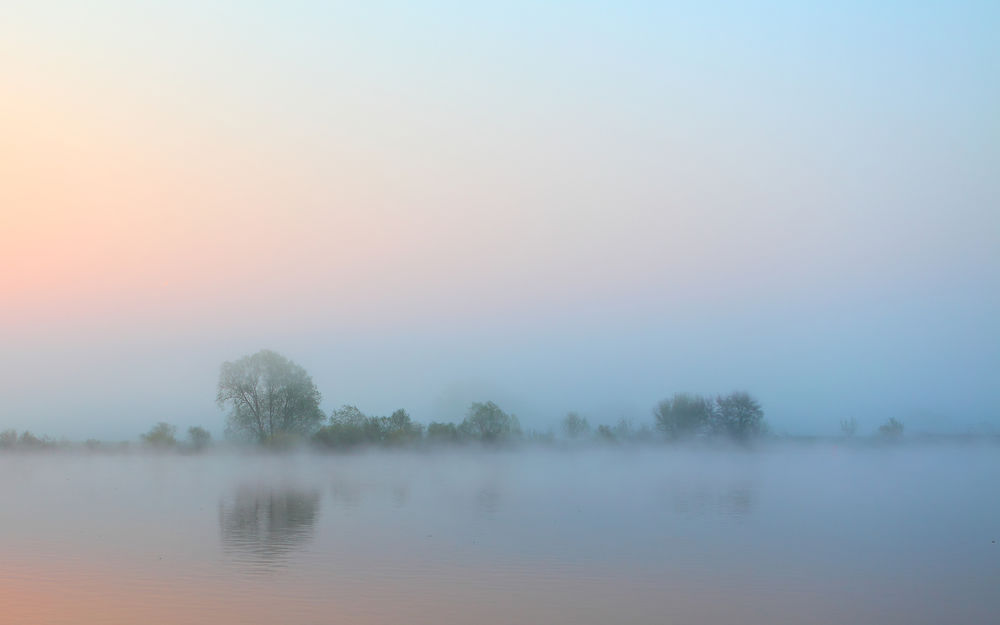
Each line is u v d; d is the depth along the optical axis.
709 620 24.39
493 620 24.17
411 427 114.19
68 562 32.47
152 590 27.53
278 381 102.81
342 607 25.44
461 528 41.16
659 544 36.19
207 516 46.41
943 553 34.41
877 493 59.22
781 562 32.38
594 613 24.94
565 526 41.84
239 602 26.00
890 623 24.28
